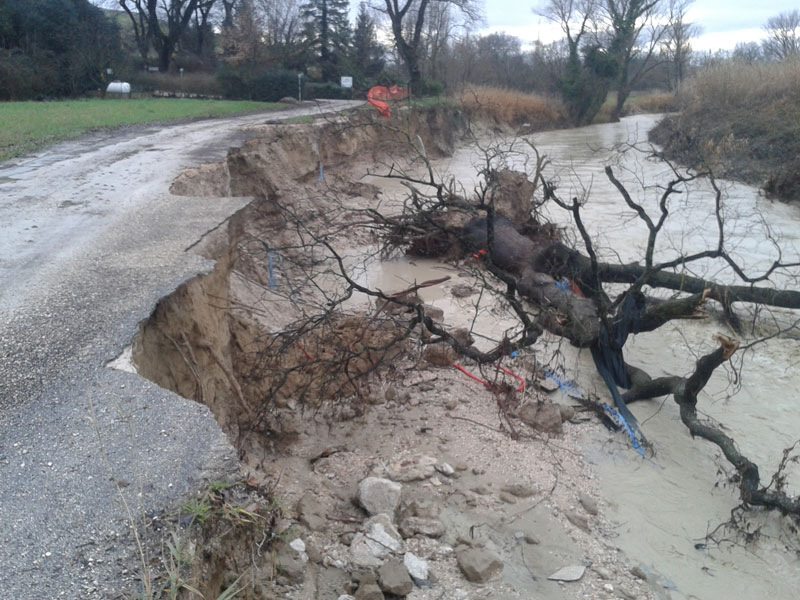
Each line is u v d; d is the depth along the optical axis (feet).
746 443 27.32
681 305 29.19
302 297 37.60
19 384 15.19
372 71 160.35
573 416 27.99
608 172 30.60
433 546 18.93
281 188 55.06
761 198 67.56
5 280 21.20
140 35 174.40
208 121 74.38
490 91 137.39
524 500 21.88
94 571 10.36
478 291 41.01
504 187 45.60
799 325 38.11
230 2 169.89
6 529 11.06
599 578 19.06
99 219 28.81
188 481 12.26
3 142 52.06
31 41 118.11
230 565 12.17
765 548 21.65
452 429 25.36
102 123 66.90
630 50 174.50
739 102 100.73
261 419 23.43
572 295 33.42
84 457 12.81
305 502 19.54
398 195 69.36
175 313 20.39
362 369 28.22
